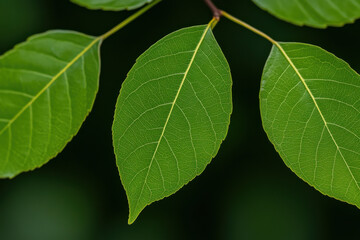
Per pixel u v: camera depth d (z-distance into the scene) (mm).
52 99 428
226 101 428
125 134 425
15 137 425
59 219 1049
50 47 430
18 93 425
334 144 430
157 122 426
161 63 426
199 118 427
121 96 424
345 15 424
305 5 425
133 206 427
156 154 427
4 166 423
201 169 428
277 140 430
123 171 426
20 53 427
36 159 426
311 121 430
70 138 429
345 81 429
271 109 430
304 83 430
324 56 430
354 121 429
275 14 424
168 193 428
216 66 428
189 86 427
